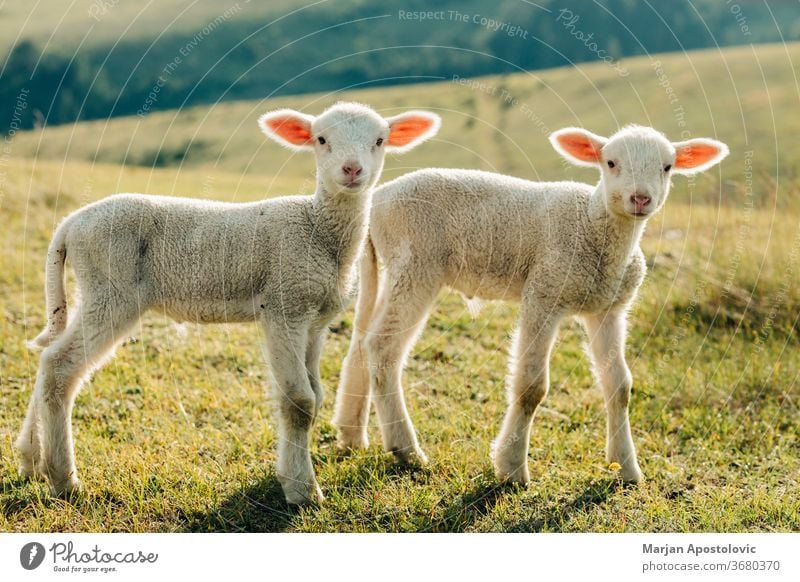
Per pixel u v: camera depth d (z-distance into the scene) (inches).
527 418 232.8
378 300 258.2
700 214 471.5
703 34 1587.1
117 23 1573.6
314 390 227.6
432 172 255.0
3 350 304.7
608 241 234.2
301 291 218.2
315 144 227.6
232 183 684.7
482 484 230.2
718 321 351.3
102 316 210.5
